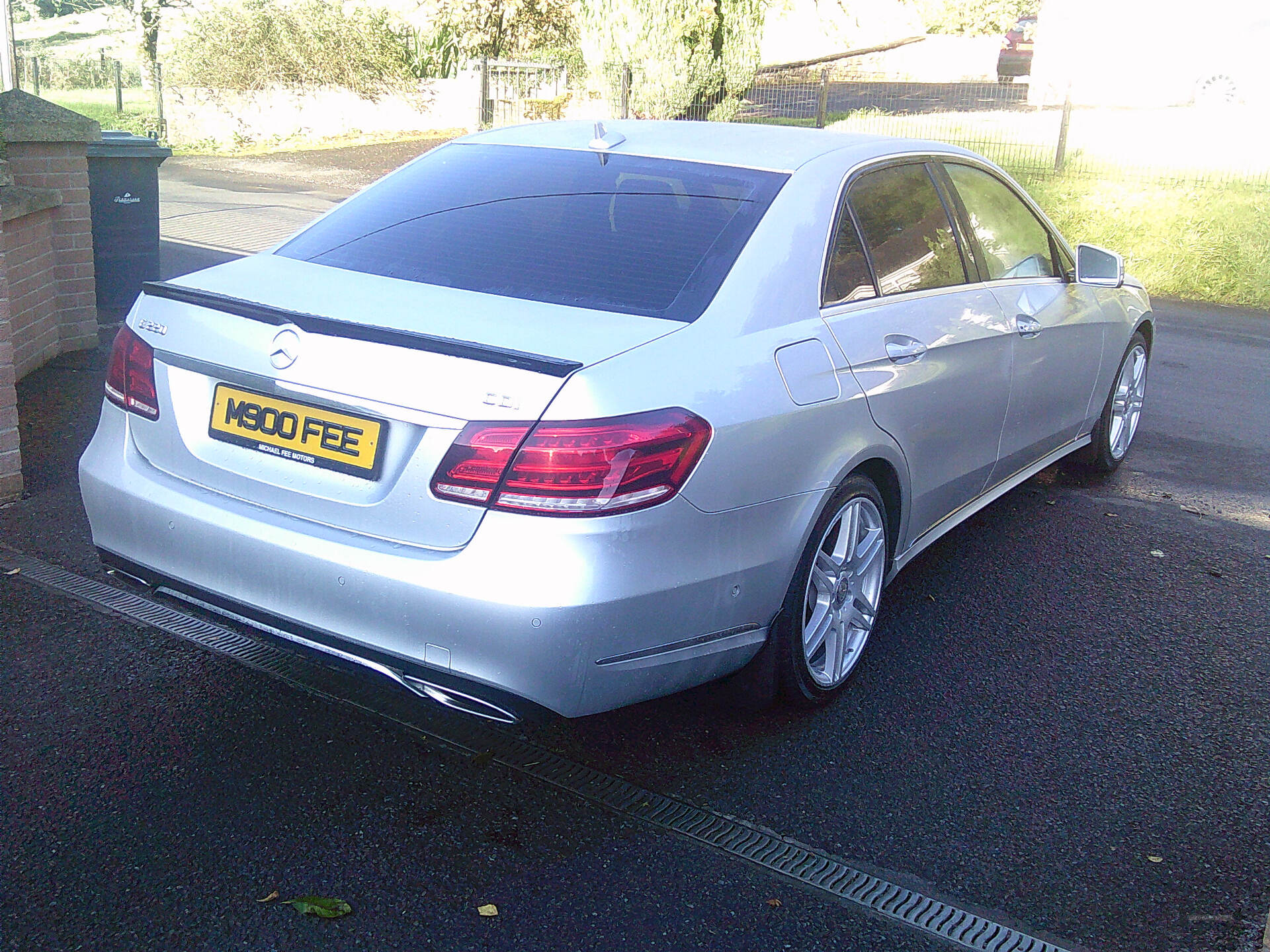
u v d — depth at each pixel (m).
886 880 2.75
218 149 23.55
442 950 2.46
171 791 2.93
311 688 3.47
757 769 3.17
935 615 4.23
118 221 8.35
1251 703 3.69
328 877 2.65
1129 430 6.11
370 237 3.36
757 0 16.83
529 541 2.52
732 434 2.78
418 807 2.93
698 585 2.77
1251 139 16.98
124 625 3.77
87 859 2.66
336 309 2.90
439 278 3.10
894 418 3.50
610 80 16.98
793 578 3.14
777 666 3.23
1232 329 10.64
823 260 3.35
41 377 6.55
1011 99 20.62
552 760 3.17
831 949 2.52
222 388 2.90
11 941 2.40
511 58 24.66
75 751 3.07
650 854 2.80
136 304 3.15
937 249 4.01
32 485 4.89
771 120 18.59
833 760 3.23
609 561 2.55
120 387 3.10
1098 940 2.59
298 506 2.78
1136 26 20.11
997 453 4.45
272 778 3.01
